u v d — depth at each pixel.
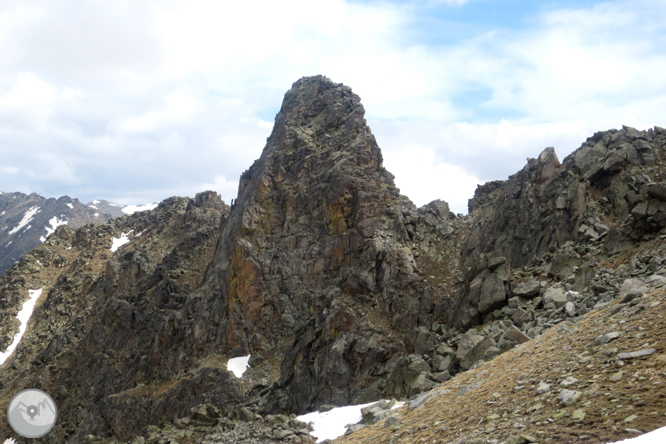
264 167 77.25
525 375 18.55
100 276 119.94
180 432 37.97
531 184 53.56
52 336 105.94
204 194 131.00
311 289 65.81
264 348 64.06
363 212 64.62
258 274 68.19
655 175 42.81
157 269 95.75
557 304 33.06
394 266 56.34
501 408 16.66
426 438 17.80
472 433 15.54
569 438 12.02
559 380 16.23
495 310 39.31
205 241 99.75
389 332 50.19
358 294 56.34
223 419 39.06
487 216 61.56
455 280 54.25
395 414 24.80
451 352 36.28
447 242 61.72
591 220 42.50
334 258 65.25
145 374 74.12
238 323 66.50
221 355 65.56
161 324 76.69
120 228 154.88
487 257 43.16
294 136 79.56
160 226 132.75
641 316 18.38
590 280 34.81
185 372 67.38
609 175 45.34
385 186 67.50
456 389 23.22
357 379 46.28
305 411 47.22
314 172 73.69
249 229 71.69
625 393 13.01
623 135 48.03
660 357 14.06
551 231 46.44
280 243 70.56
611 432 11.43
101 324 90.81
